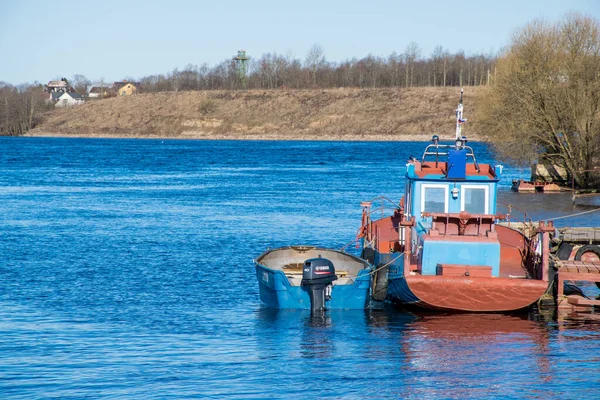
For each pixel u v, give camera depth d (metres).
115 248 51.62
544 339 30.84
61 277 42.12
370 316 34.38
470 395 25.00
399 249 37.53
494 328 32.44
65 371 26.77
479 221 32.91
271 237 57.00
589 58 85.19
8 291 38.59
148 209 75.06
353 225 63.72
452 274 32.34
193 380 26.06
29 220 66.12
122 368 27.16
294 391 25.08
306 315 34.50
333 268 34.53
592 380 26.28
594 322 33.44
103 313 34.53
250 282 41.34
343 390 25.34
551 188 85.25
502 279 32.03
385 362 28.05
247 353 29.02
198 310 35.28
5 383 25.58
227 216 69.25
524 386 25.72
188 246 52.62
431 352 29.17
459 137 36.34
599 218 61.84
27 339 30.36
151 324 32.78
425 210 35.88
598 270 35.47
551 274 36.16
